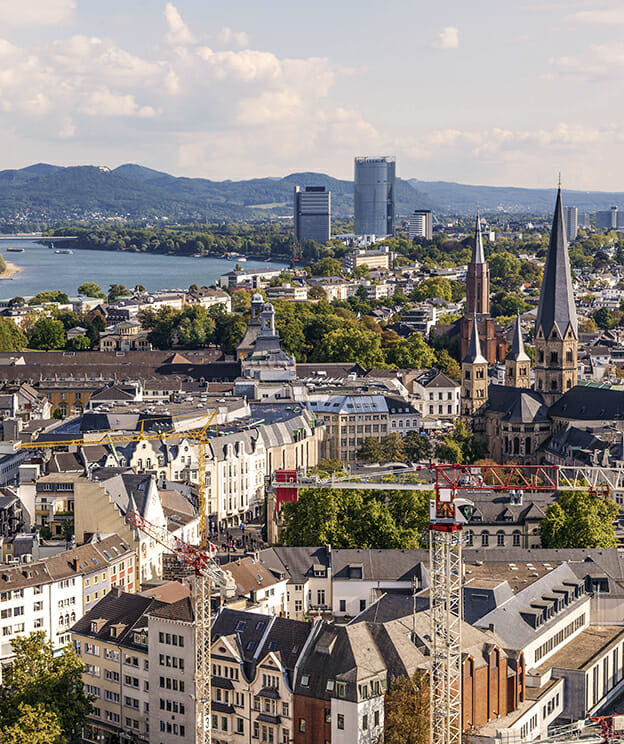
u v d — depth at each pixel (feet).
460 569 627.87
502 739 640.17
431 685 603.26
